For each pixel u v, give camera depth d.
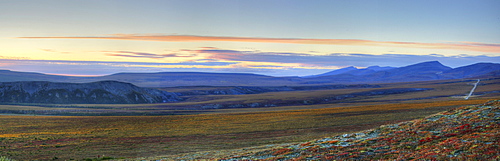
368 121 69.44
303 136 51.41
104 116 110.12
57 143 54.38
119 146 50.03
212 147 45.47
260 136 54.94
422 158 19.84
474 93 197.88
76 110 132.38
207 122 82.62
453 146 21.17
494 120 26.12
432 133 26.17
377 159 21.50
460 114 31.00
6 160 33.56
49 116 109.44
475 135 22.94
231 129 66.94
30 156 42.66
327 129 60.19
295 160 24.50
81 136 62.78
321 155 24.70
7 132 72.56
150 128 74.38
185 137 58.06
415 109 91.31
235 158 29.02
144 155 41.81
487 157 17.91
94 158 39.69
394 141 25.92
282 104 172.62
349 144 27.69
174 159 33.09
